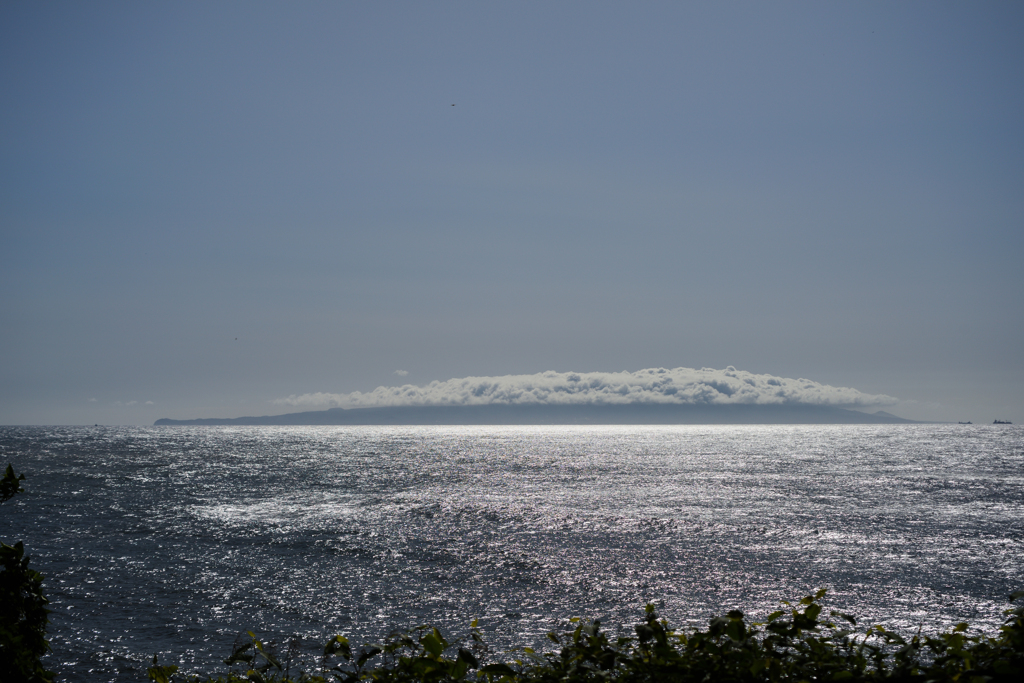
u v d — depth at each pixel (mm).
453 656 28922
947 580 42406
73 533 54156
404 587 40500
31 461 132750
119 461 137625
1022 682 3955
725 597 39188
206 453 174250
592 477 112000
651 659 4730
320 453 183500
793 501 79188
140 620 33375
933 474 116688
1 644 5492
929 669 4246
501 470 127250
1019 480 104688
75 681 26469
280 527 59500
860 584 41562
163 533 55344
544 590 40375
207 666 27922
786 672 4547
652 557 48688
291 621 34188
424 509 71938
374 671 5090
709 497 83312
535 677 5055
